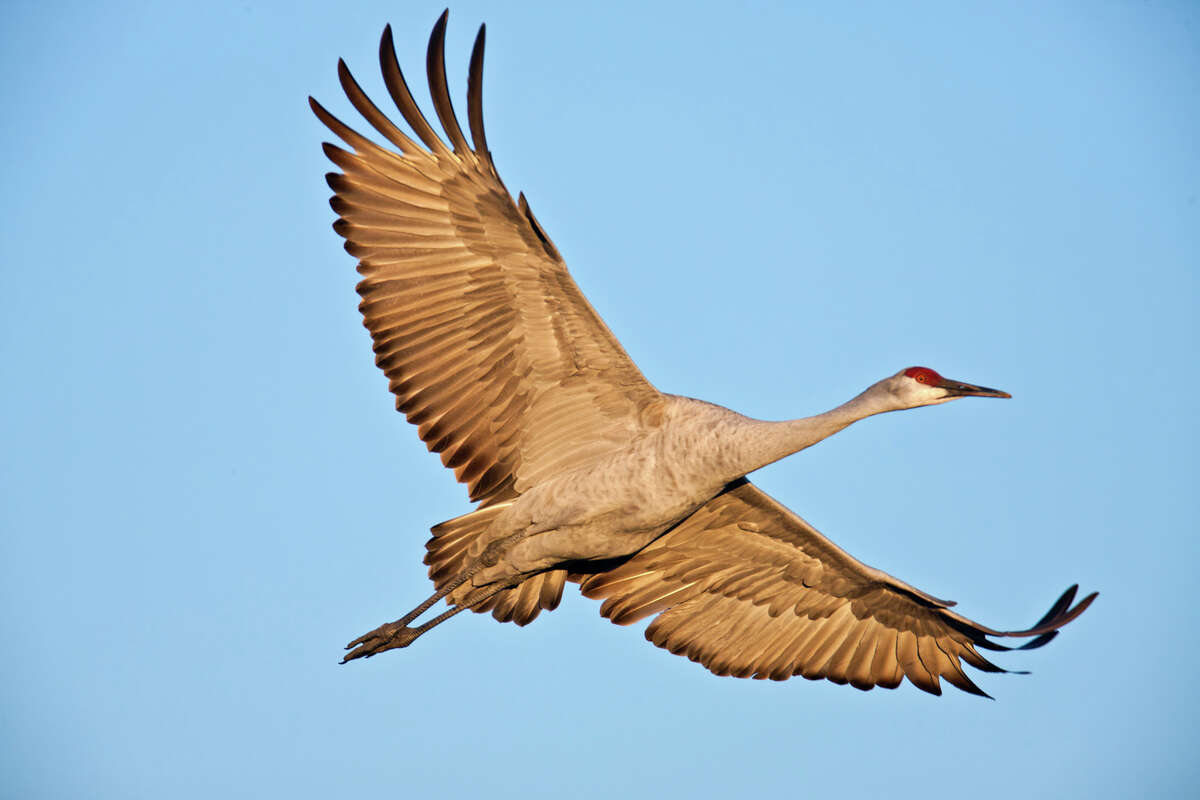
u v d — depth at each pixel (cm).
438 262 1317
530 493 1369
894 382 1393
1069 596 1445
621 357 1318
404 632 1400
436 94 1252
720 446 1312
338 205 1310
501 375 1352
